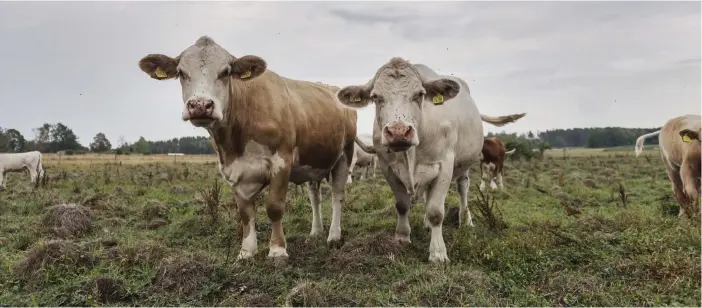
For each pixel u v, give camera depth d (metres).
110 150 90.00
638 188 14.38
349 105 5.81
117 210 9.41
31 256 5.38
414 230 7.52
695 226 6.62
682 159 8.73
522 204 10.77
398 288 4.96
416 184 6.06
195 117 4.91
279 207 5.87
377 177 19.91
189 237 7.45
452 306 4.52
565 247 6.12
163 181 16.78
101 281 4.82
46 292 4.85
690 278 4.88
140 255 5.58
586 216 8.12
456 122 6.37
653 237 6.15
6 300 4.69
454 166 6.96
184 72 5.22
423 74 5.93
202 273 5.08
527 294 4.70
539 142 44.50
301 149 6.35
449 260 5.83
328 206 10.25
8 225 8.14
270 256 5.83
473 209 8.95
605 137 105.31
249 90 5.73
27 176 24.78
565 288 4.84
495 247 5.98
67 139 97.50
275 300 4.78
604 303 4.52
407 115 5.23
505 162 33.81
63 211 7.91
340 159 7.46
